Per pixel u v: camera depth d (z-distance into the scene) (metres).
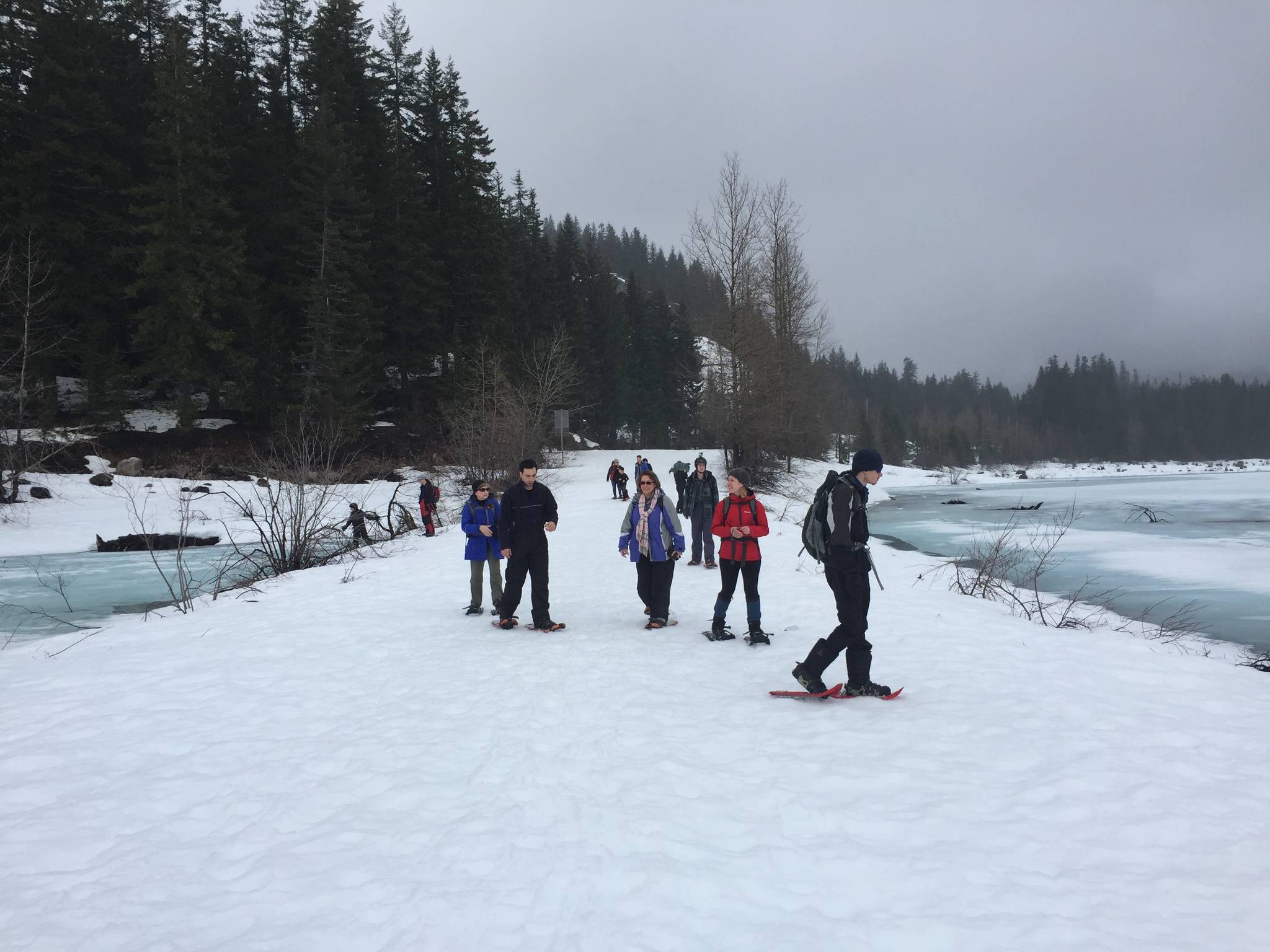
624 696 5.37
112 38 36.88
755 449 35.22
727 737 4.46
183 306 30.50
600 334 69.69
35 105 31.05
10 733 5.02
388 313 39.12
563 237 72.25
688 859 2.97
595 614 8.88
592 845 3.10
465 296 43.22
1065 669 6.01
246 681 6.24
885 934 2.42
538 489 8.00
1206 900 2.58
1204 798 3.46
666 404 77.69
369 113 40.75
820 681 5.15
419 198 43.44
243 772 4.15
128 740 4.78
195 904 2.75
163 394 37.41
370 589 11.62
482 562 9.10
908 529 24.52
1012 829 3.18
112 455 29.02
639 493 7.95
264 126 38.72
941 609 9.12
